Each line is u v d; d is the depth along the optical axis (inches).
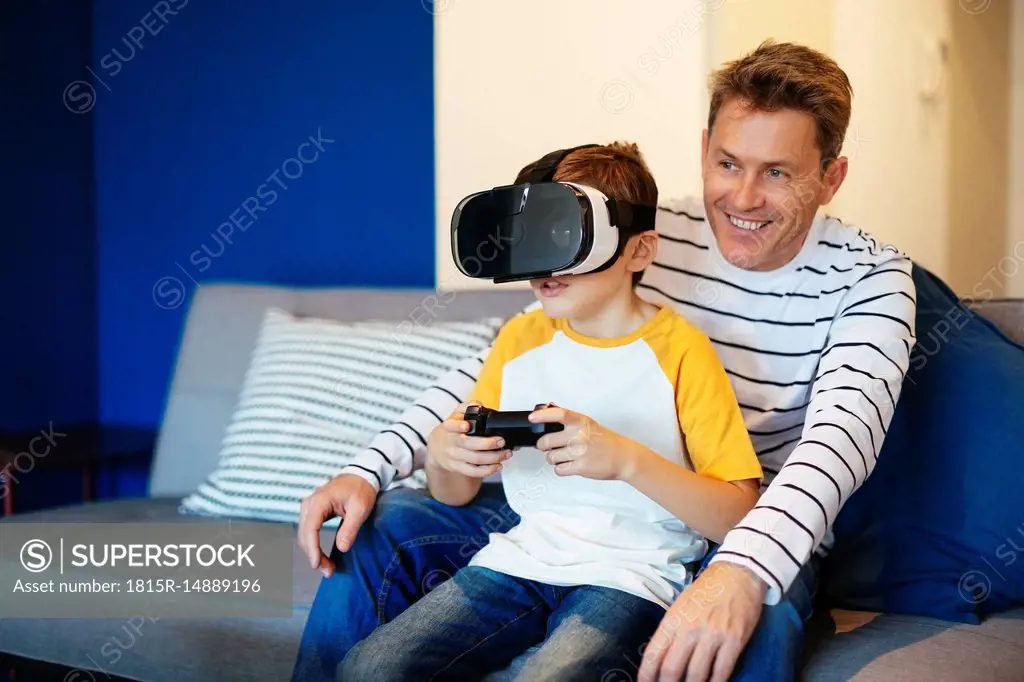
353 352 67.7
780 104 46.8
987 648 41.2
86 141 99.5
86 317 99.8
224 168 93.4
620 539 42.2
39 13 94.0
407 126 84.7
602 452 38.9
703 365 43.9
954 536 46.4
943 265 110.7
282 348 70.1
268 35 90.7
